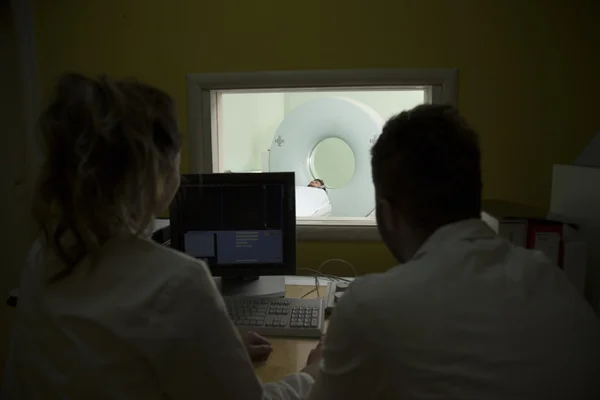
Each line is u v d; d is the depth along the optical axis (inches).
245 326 51.0
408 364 23.0
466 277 25.1
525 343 23.0
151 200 27.0
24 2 75.0
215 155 79.7
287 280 69.1
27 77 76.7
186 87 75.9
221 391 26.6
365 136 110.7
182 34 75.1
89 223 25.2
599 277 51.1
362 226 76.0
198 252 60.1
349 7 72.4
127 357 23.9
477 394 22.0
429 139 27.2
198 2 74.2
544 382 22.3
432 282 24.8
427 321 23.5
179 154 30.1
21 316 27.3
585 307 26.0
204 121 76.7
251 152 169.2
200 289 26.0
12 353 27.9
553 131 72.4
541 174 73.4
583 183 54.0
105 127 24.1
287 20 73.4
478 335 23.1
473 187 28.0
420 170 27.2
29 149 78.6
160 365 24.4
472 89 72.5
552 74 71.1
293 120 117.6
